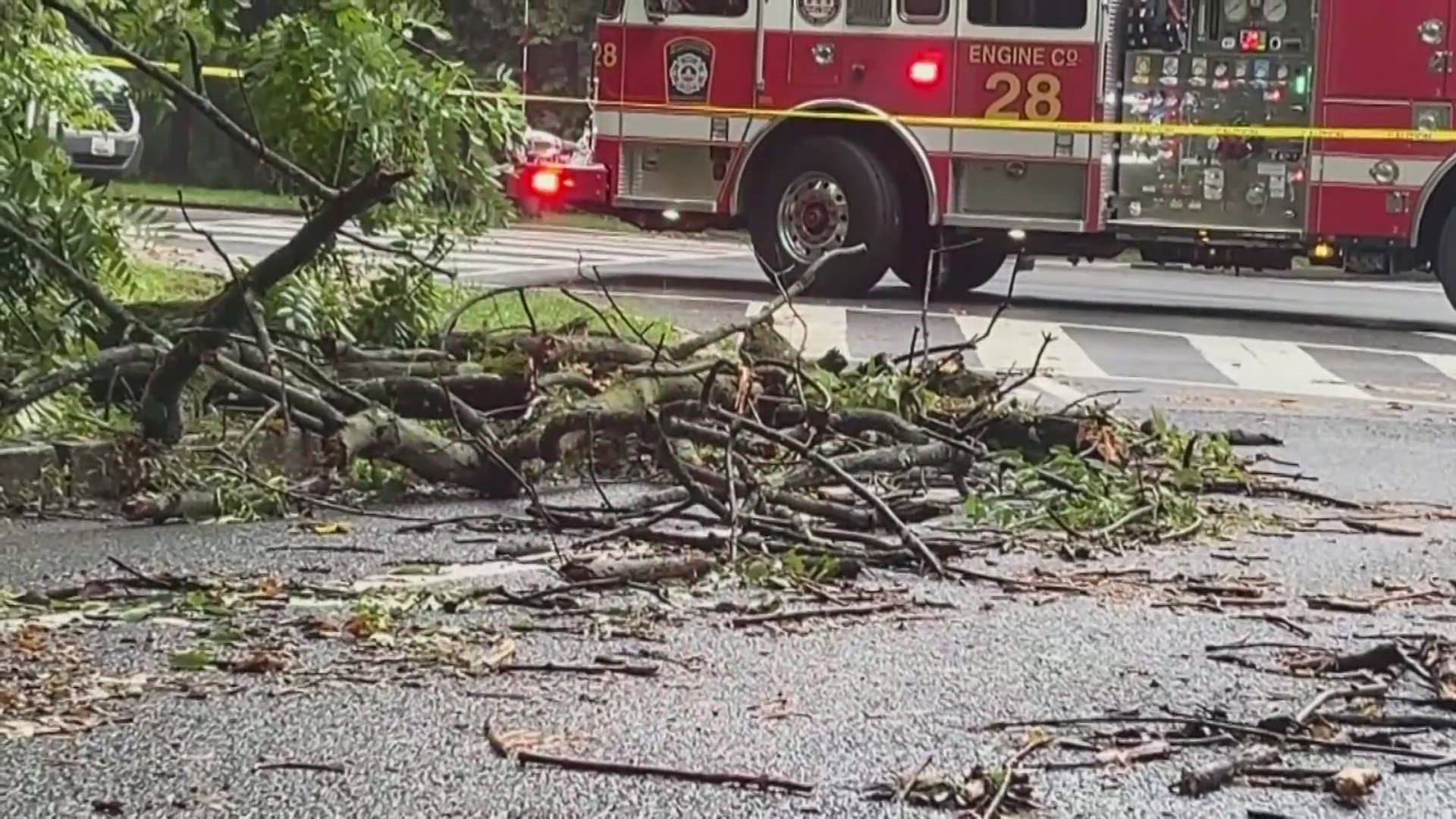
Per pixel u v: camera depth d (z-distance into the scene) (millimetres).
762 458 11562
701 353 13914
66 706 7117
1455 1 22703
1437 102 22844
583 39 42875
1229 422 15844
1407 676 8031
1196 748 7000
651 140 25047
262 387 10797
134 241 18250
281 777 6426
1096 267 34000
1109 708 7434
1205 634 8688
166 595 8844
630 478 12203
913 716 7266
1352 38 23016
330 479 11445
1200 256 24203
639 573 9273
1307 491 12594
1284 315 25328
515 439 11180
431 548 10008
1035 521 11031
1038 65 23922
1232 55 23422
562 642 8219
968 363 19016
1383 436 15352
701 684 7625
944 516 11125
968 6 24078
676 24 24875
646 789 6410
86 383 11539
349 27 13070
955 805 6328
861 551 9922
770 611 8852
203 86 12688
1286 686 7828
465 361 12594
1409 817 6309
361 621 8375
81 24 11375
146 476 10984
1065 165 23953
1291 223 23406
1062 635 8586
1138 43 23703
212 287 17312
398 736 6879
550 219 39875
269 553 9797
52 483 10930
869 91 24422
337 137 13273
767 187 24969
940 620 8805
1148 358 20109
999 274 30859
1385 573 10141
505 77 14305
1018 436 12578
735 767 6637
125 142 28188
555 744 6828
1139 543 10758
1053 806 6332
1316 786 6594
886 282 28188
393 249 13305
